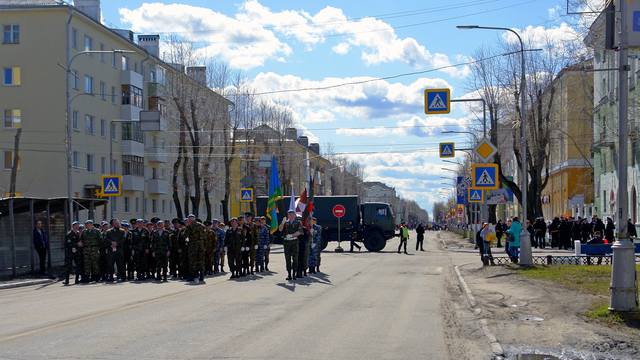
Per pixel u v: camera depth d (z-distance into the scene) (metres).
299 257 22.77
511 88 47.06
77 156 49.31
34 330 11.39
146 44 66.94
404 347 10.08
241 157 60.47
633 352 9.96
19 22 48.19
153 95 60.59
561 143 62.56
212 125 54.66
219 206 78.81
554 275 20.41
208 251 24.25
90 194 50.41
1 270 23.75
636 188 41.59
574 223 40.00
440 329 11.86
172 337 10.73
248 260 24.02
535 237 42.91
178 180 67.06
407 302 15.91
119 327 11.74
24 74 47.97
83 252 22.47
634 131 31.08
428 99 26.02
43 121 47.81
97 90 52.50
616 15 12.87
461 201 44.94
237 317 13.11
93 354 9.30
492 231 26.31
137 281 22.58
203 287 19.50
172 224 24.23
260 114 66.00
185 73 53.03
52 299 16.75
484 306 14.80
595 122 46.72
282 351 9.62
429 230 155.12
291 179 67.38
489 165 24.45
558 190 65.69
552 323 12.33
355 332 11.41
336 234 43.72
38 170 47.81
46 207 26.55
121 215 55.75
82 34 50.12
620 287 12.21
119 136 56.19
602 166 49.88
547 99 47.31
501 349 9.94
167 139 65.12
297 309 14.41
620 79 12.46
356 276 23.62
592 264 25.42
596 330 11.30
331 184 95.94
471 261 31.72
